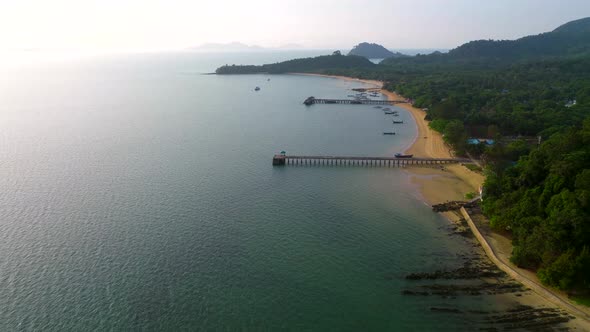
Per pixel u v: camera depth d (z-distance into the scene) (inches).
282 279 3075.8
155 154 6269.7
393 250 3491.6
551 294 2802.7
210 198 4534.9
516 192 3673.7
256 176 5324.8
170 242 3560.5
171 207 4279.0
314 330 2586.1
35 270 3129.9
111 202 4392.2
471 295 2883.9
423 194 4731.8
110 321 2618.1
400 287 2994.6
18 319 2620.6
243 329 2581.2
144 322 2618.1
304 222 3991.1
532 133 7204.7
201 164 5792.3
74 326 2573.8
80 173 5349.4
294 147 6820.9
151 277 3063.5
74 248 3444.9
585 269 2733.8
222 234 3715.6
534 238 3031.5
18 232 3703.3
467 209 4188.0
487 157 5310.0
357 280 3078.2
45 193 4643.2
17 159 5994.1
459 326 2605.8
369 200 4559.5
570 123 7126.0
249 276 3102.9
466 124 7672.2
